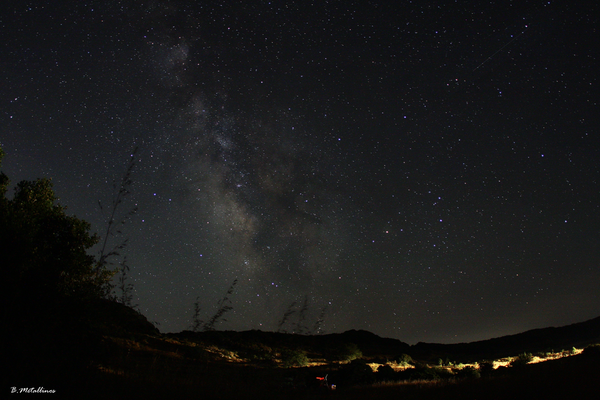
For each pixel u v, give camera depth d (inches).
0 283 175.8
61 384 170.2
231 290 261.9
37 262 214.7
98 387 184.4
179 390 217.8
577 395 251.6
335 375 644.7
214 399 215.6
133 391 191.9
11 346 156.8
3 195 345.1
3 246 197.0
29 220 288.8
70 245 311.9
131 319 221.8
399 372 716.0
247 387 273.6
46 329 175.2
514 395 280.7
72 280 209.6
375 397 372.5
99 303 206.1
